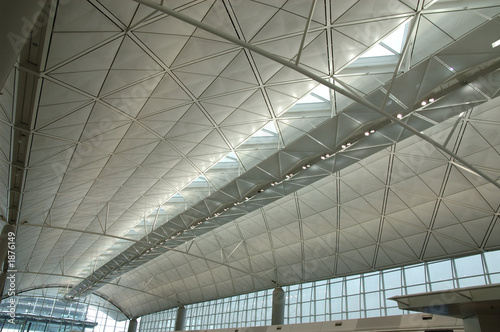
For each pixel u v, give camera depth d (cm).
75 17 1377
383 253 3450
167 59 1688
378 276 3653
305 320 4212
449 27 1591
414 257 3297
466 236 2886
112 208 3497
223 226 4234
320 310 4084
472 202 2683
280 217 3709
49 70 1608
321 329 3105
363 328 2789
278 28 1571
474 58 1564
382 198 3044
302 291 4419
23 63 1532
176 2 1375
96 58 1600
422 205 2919
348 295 3853
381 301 3512
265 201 3203
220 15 1470
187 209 3503
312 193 3294
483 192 2592
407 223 3100
